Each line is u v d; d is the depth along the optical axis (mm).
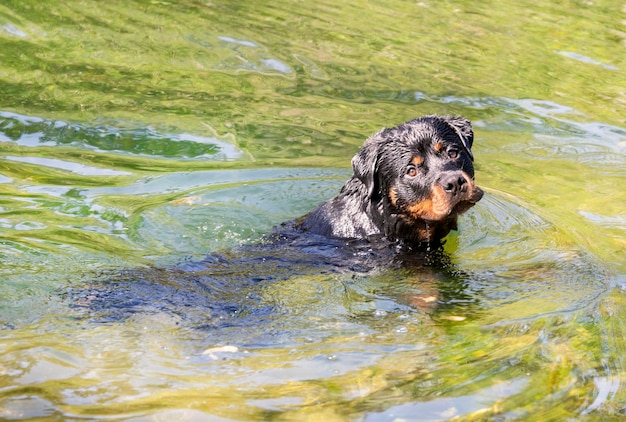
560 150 10891
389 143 8219
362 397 5430
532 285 7344
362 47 14539
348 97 12484
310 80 13102
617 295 7078
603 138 11266
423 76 13320
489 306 6945
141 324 6492
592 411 5289
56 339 6203
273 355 6031
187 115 11766
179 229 8648
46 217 8641
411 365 5879
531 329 6449
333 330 6488
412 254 8141
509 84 13055
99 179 9750
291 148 10805
